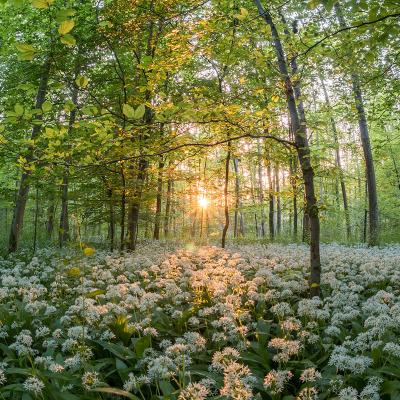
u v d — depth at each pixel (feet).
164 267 30.55
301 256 37.73
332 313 20.07
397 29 16.43
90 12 43.73
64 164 19.71
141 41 43.78
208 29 22.77
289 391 14.84
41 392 12.25
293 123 23.93
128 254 41.19
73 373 14.70
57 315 21.26
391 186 99.25
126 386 12.63
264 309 21.12
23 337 15.72
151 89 23.12
